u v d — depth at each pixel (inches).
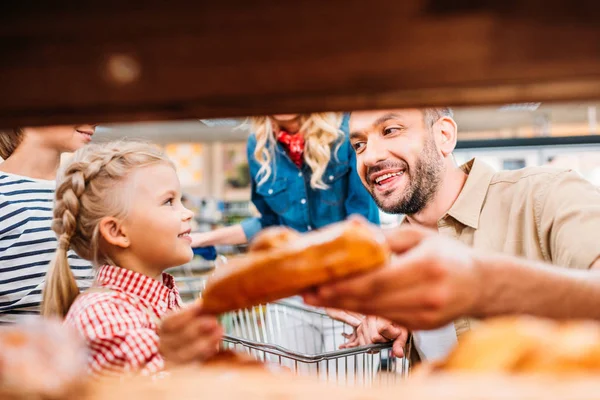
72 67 18.0
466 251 21.2
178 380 17.3
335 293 19.7
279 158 86.1
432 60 16.7
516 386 14.6
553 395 14.1
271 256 20.6
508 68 16.5
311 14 16.9
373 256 19.1
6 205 59.6
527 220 47.0
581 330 17.0
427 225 53.3
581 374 15.3
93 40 17.8
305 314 55.8
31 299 58.4
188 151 167.9
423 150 49.0
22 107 18.7
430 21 16.6
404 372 41.9
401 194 50.1
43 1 17.7
